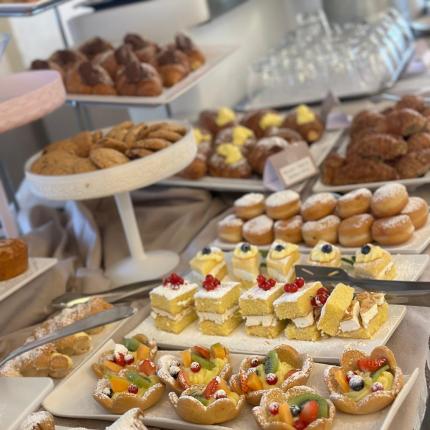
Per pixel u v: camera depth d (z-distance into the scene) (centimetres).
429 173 196
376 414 118
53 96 171
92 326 142
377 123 213
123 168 165
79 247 199
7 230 197
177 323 152
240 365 134
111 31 263
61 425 131
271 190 203
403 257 162
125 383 133
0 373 143
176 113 287
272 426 114
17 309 163
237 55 337
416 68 295
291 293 143
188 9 256
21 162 276
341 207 175
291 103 277
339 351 135
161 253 188
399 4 358
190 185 216
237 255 166
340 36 304
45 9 188
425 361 131
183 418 125
